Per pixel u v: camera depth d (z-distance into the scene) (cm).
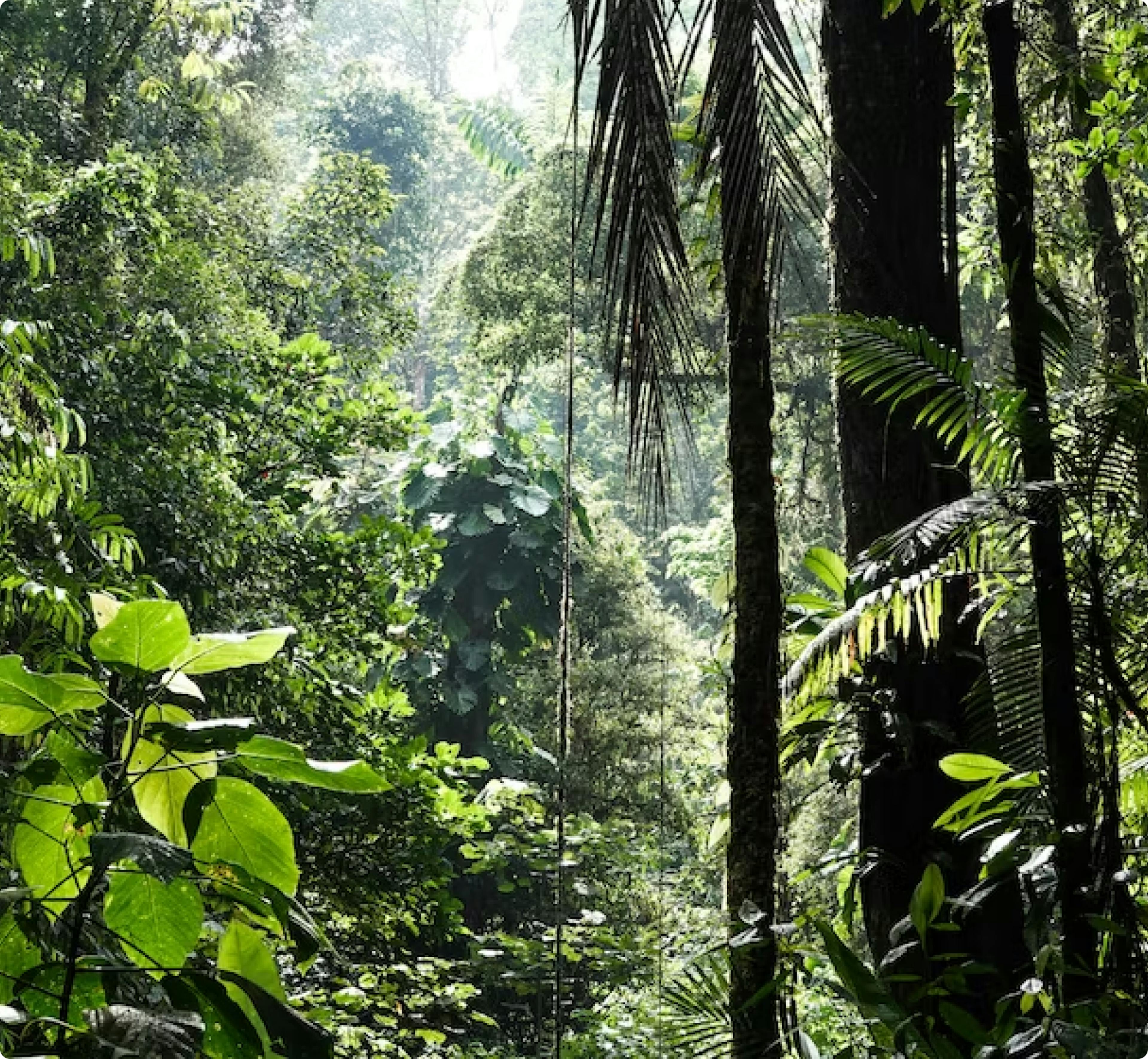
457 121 3762
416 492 1673
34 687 201
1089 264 796
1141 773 418
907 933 455
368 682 1570
